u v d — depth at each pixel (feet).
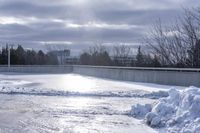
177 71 90.43
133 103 53.47
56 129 32.48
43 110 44.65
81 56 277.44
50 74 189.26
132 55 234.79
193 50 124.77
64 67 219.61
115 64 214.69
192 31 130.93
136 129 32.96
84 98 60.39
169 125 32.63
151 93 66.18
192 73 83.61
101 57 248.32
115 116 40.78
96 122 36.55
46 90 71.56
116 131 31.91
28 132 30.86
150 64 146.61
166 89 77.97
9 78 135.23
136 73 111.14
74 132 31.17
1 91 69.31
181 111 33.71
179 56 132.57
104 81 114.01
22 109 45.37
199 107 31.50
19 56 306.55
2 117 38.75
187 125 30.04
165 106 36.70
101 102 54.54
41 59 313.32
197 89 36.37
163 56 139.13
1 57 297.74
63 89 76.38
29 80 118.73
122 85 94.07
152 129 32.94
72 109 45.83
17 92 68.39
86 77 146.82
